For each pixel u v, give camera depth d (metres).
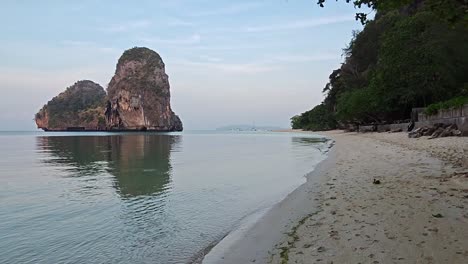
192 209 8.88
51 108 181.50
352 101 52.75
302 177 13.03
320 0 7.92
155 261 5.52
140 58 182.00
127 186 12.83
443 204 6.50
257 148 35.59
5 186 13.13
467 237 4.77
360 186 9.21
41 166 20.39
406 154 16.05
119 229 7.27
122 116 170.38
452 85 35.44
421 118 30.83
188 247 6.08
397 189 8.24
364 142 30.48
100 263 5.53
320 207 7.46
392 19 61.78
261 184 12.39
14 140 62.88
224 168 17.98
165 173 16.47
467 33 34.56
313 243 5.23
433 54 34.66
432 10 7.30
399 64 36.34
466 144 16.52
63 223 7.80
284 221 6.84
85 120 178.88
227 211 8.55
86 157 26.58
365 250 4.66
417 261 4.15
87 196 10.97
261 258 5.03
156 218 8.08
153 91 176.38
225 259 5.16
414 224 5.50
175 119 196.88
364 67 70.06
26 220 8.08
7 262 5.62
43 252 6.03
